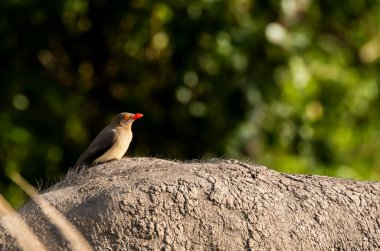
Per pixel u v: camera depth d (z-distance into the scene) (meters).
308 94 16.75
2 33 16.28
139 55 16.52
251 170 8.44
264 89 16.47
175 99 16.47
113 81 16.72
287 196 8.23
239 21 16.31
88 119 16.59
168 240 7.65
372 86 17.92
